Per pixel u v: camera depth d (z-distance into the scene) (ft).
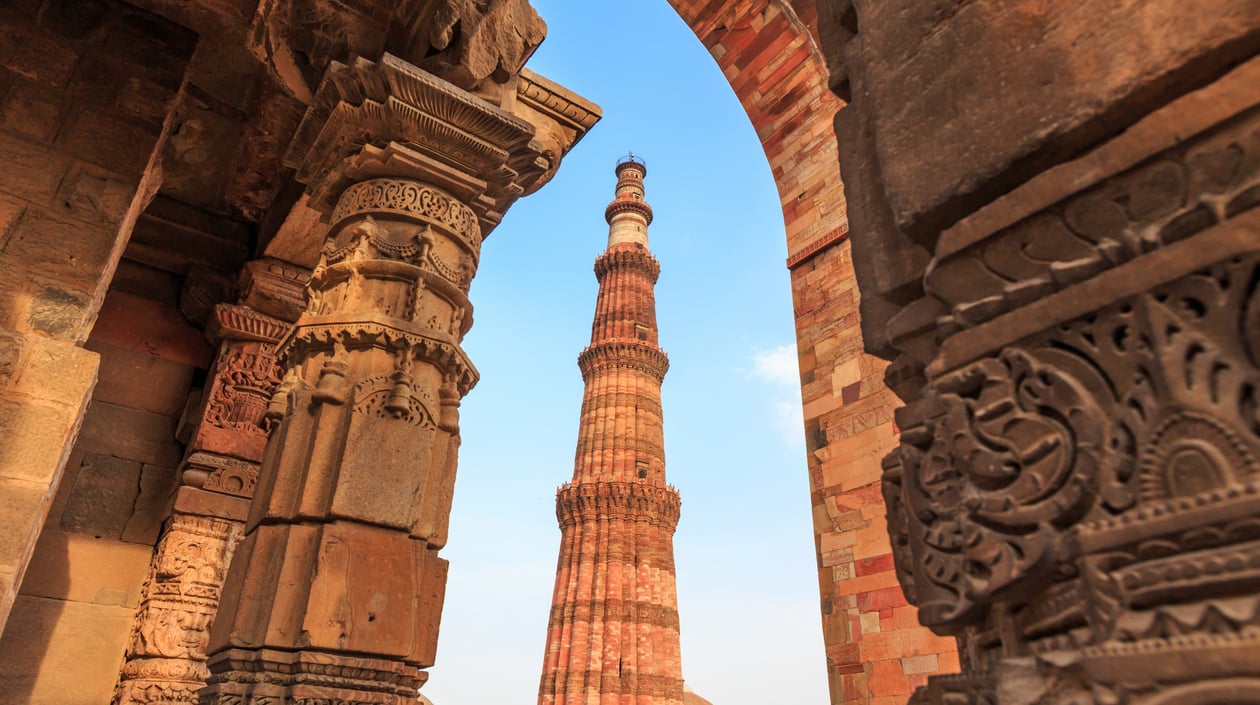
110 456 21.97
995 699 3.84
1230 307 3.36
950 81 4.98
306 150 16.38
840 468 28.04
